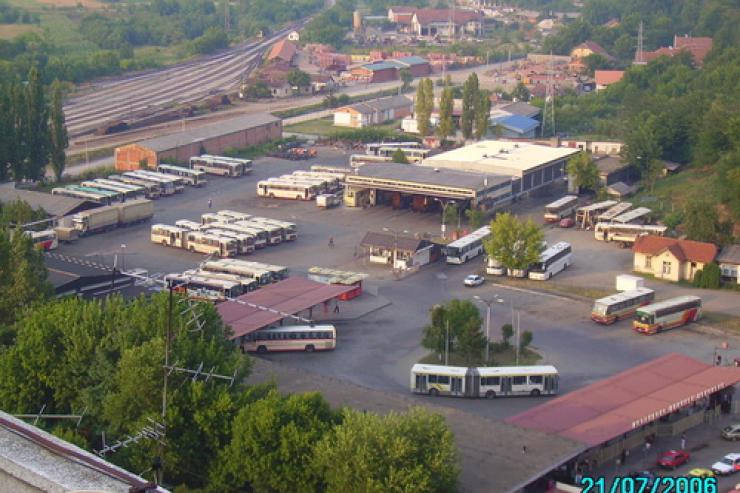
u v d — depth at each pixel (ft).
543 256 260.62
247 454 136.56
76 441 136.87
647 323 220.84
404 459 129.90
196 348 153.17
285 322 216.74
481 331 205.98
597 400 167.53
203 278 241.96
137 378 143.23
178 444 140.87
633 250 267.18
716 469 155.33
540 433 152.87
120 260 267.18
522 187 337.11
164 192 340.39
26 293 196.54
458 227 302.66
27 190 326.03
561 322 228.02
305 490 134.41
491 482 137.18
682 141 372.58
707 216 270.87
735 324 229.04
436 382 187.42
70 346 156.25
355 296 242.99
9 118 336.29
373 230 302.45
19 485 90.94
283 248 283.79
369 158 378.73
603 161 362.53
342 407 156.66
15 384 155.84
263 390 151.94
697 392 171.32
